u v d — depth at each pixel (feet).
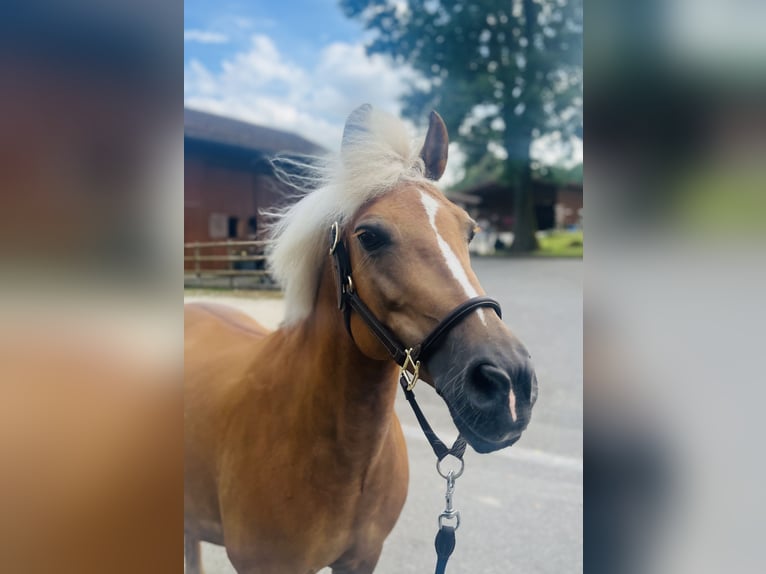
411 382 3.20
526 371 2.85
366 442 3.77
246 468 4.09
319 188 3.88
